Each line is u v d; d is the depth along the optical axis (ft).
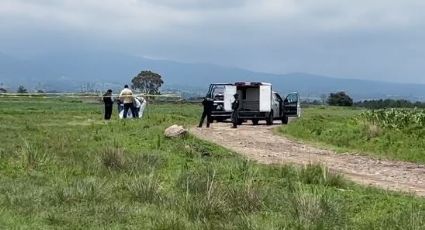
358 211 35.17
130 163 48.44
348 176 51.78
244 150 69.67
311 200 33.30
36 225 29.27
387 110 99.71
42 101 224.74
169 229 29.50
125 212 32.40
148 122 95.20
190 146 63.16
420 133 78.84
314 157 66.18
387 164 62.03
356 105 323.57
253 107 125.80
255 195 35.42
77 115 126.82
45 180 41.45
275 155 66.49
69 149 58.75
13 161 47.83
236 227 30.09
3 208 32.14
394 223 31.22
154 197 36.06
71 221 30.32
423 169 58.75
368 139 79.71
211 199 33.68
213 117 126.31
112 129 83.71
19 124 90.94
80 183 38.47
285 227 30.01
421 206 36.37
